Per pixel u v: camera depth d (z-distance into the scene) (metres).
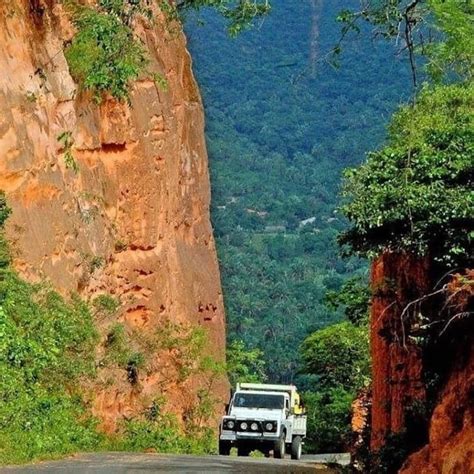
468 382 21.75
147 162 65.38
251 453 55.91
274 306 168.12
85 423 45.75
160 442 53.81
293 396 56.41
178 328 67.56
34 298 46.84
